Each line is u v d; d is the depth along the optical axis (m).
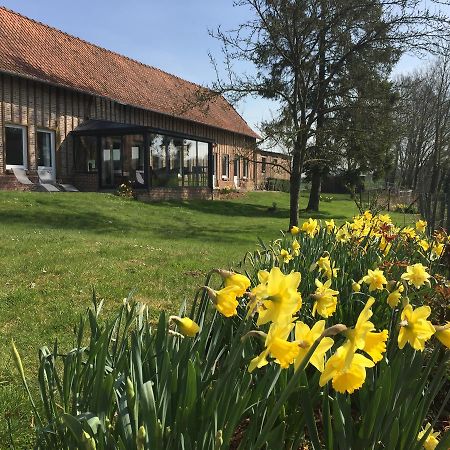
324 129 16.44
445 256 4.72
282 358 1.13
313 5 14.69
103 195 17.08
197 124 27.66
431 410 2.66
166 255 8.54
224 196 26.41
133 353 1.73
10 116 16.20
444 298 3.08
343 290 3.17
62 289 5.79
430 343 2.67
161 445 1.37
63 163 18.45
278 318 1.14
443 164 34.09
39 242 8.82
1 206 12.84
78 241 9.29
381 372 1.89
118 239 10.19
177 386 1.68
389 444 1.67
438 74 34.97
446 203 8.71
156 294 5.82
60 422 1.60
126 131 18.56
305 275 3.30
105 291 5.80
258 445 1.26
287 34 14.79
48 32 21.45
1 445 2.46
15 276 6.29
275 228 15.70
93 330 2.02
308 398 1.74
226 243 11.52
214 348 1.98
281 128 14.94
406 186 42.41
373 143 16.83
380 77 16.22
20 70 16.33
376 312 3.00
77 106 19.11
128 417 1.50
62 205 14.10
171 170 22.19
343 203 33.19
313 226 4.60
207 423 1.47
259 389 1.69
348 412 1.78
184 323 1.36
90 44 24.11
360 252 3.91
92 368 1.82
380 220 5.33
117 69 24.17
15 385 3.14
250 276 3.45
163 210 16.88
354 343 1.11
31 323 4.54
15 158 16.56
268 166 40.41
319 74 16.94
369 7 14.36
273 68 16.70
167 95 26.00
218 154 30.34
